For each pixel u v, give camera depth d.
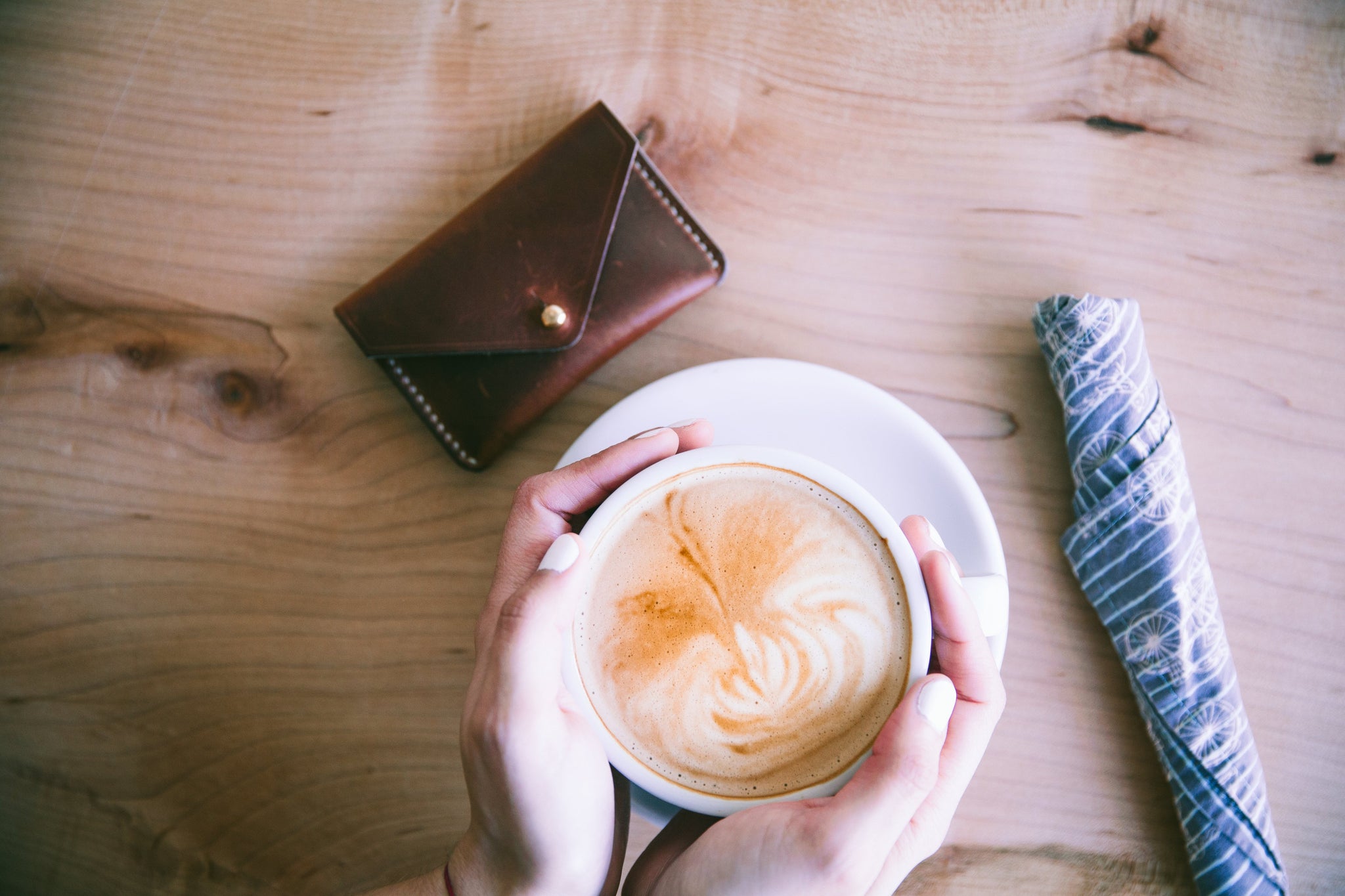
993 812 0.49
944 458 0.46
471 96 0.51
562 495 0.44
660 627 0.43
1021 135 0.51
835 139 0.51
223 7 0.51
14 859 0.50
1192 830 0.47
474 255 0.49
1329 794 0.49
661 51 0.51
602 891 0.43
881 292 0.51
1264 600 0.49
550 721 0.40
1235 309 0.50
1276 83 0.50
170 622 0.50
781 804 0.41
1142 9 0.50
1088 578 0.48
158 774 0.50
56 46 0.51
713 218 0.51
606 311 0.49
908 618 0.42
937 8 0.51
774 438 0.46
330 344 0.51
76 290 0.51
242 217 0.51
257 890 0.50
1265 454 0.50
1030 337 0.50
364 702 0.50
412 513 0.50
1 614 0.50
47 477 0.51
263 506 0.51
